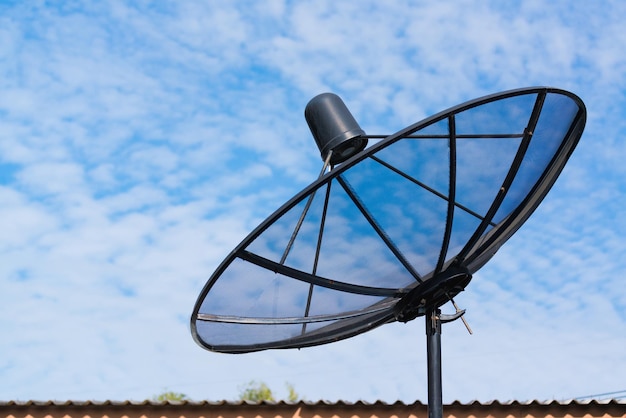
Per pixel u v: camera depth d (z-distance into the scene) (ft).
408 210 35.81
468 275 36.47
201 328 37.91
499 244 38.45
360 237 36.52
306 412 49.14
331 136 38.52
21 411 50.47
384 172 34.60
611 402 47.42
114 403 49.83
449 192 35.32
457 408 48.19
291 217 35.12
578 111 36.19
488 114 34.01
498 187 35.99
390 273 37.35
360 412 48.93
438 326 36.32
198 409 49.75
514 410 48.11
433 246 36.32
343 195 35.22
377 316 38.58
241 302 37.96
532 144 36.06
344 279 37.68
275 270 36.96
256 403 49.08
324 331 39.73
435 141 34.14
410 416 48.52
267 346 39.68
